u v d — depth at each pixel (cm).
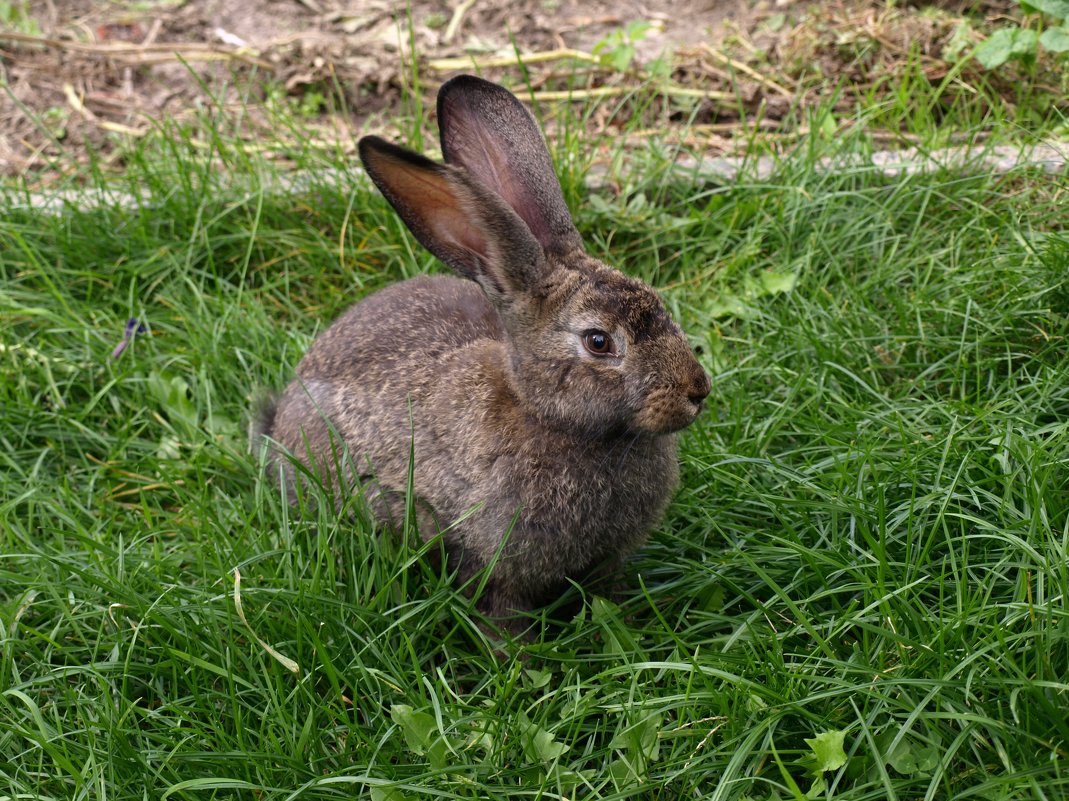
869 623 88
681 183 131
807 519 97
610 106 143
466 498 98
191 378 119
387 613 93
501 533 97
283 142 138
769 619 92
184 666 92
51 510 106
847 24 143
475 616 97
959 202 123
